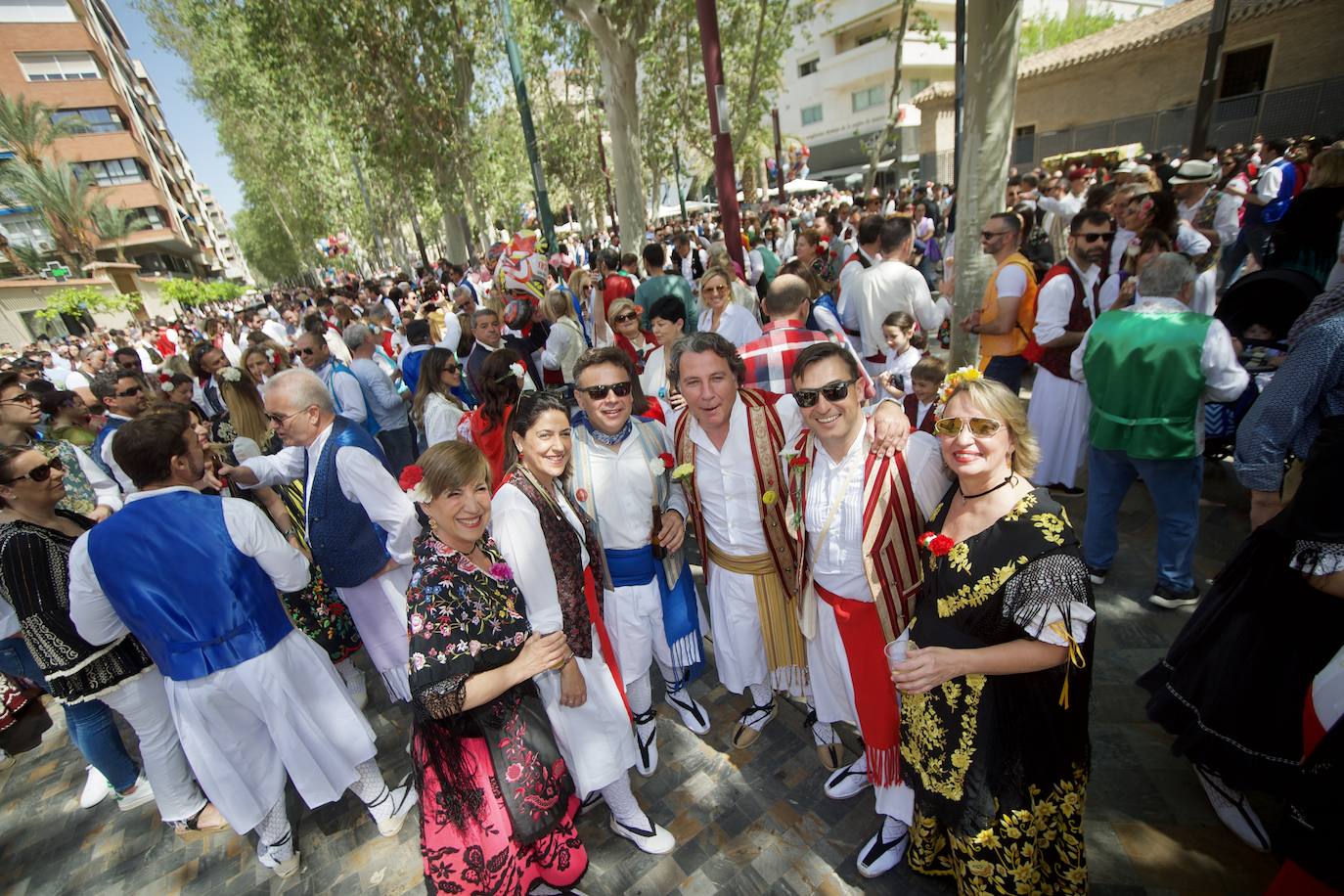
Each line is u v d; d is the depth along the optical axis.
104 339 19.31
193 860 3.08
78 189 35.12
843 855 2.59
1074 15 41.12
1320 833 1.64
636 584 2.88
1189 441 3.14
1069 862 1.98
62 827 3.45
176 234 46.00
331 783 2.81
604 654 2.57
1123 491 3.60
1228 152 11.98
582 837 2.83
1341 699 1.67
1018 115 24.47
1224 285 7.39
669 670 3.30
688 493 2.92
